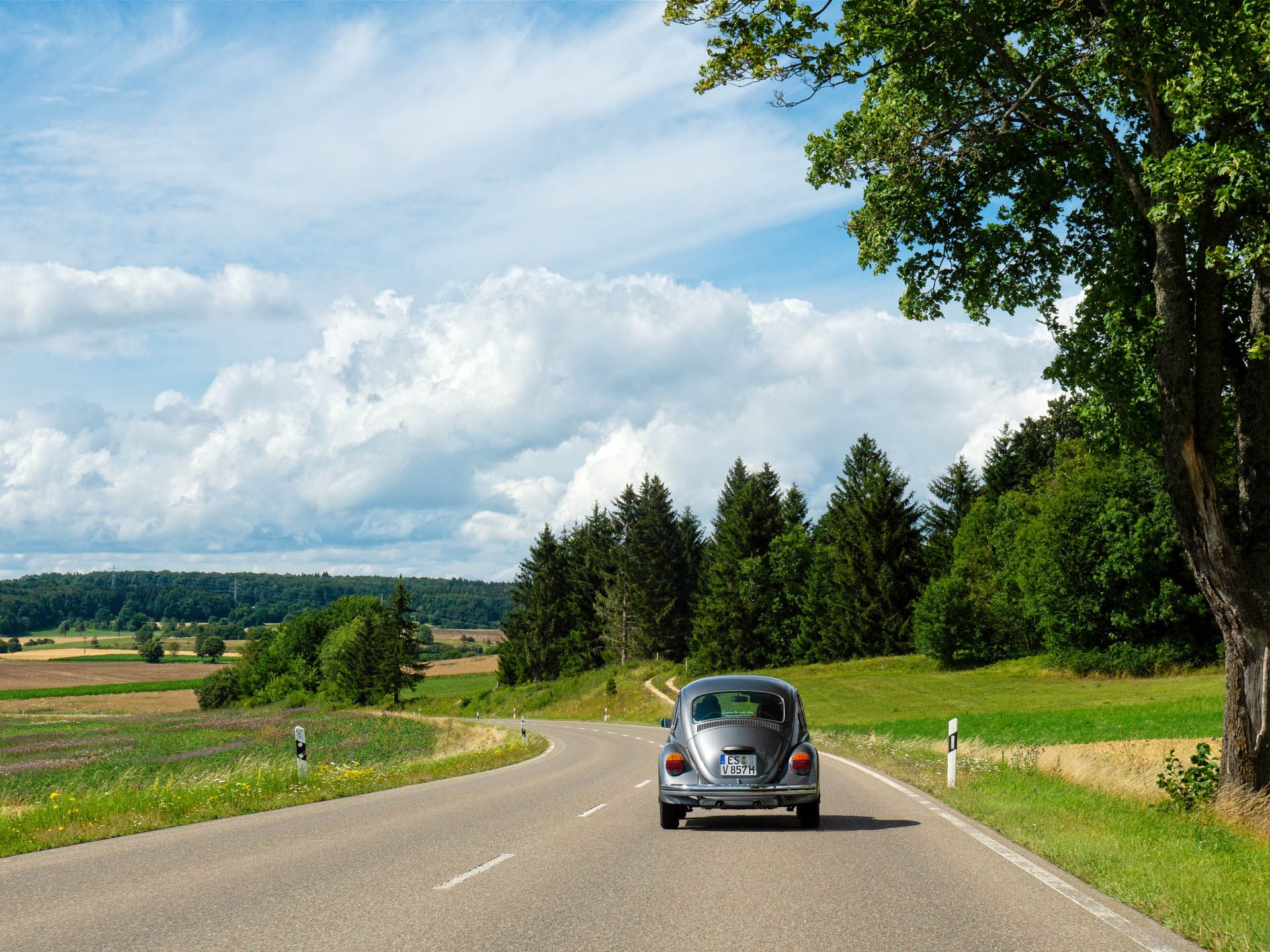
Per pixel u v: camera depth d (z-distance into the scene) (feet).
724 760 39.83
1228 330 49.83
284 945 20.68
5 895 26.63
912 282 54.13
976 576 292.20
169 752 142.92
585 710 278.05
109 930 22.15
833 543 323.16
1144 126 49.52
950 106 49.32
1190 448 46.39
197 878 29.12
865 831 39.27
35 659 625.82
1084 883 27.84
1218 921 21.99
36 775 110.73
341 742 156.87
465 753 115.75
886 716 172.45
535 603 391.04
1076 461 240.32
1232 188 38.73
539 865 31.24
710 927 22.29
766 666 309.42
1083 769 58.34
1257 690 45.73
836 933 21.63
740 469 386.93
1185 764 61.62
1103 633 211.20
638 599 354.13
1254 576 45.91
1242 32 38.06
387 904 24.99
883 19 46.39
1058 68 46.65
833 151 50.83
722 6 45.52
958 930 22.00
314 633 461.78
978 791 52.90
